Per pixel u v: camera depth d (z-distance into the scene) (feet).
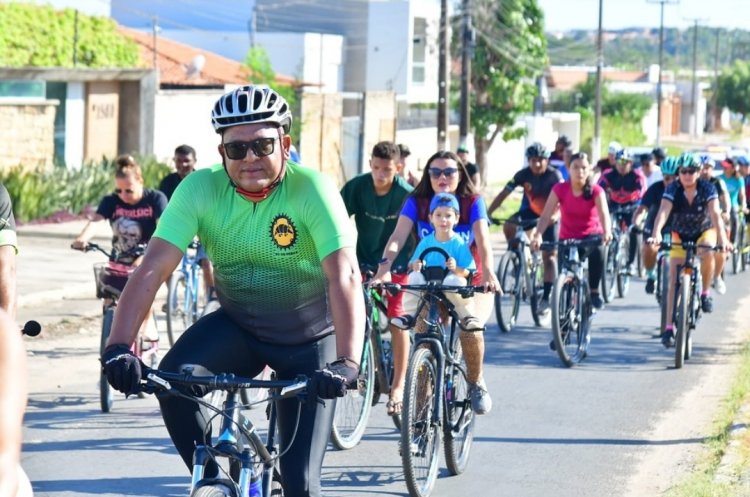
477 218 25.44
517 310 46.55
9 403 8.68
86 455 26.27
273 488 16.55
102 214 32.27
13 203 77.51
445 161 25.64
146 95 101.40
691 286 39.63
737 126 417.69
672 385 35.88
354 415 27.94
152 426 29.09
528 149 47.75
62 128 94.84
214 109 16.17
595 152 195.72
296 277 16.94
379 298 28.02
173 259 16.43
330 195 16.57
